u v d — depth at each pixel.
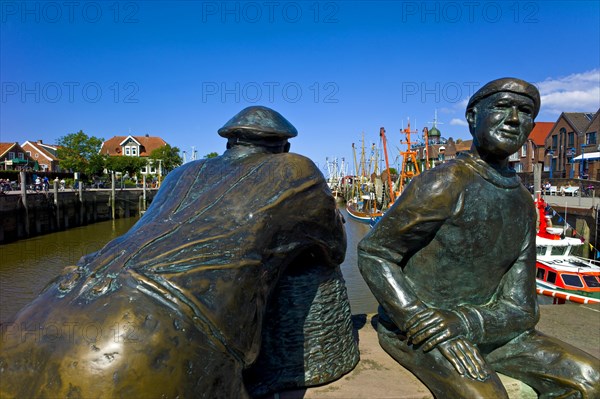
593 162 24.53
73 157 34.47
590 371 2.01
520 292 2.29
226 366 1.48
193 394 1.35
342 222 2.23
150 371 1.28
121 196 30.38
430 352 2.09
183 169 2.12
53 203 22.64
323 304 2.20
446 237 2.19
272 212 1.78
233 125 2.09
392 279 2.24
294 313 2.13
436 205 2.11
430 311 2.11
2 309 9.23
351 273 13.16
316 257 2.19
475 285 2.28
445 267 2.24
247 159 2.04
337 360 2.22
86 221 26.41
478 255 2.21
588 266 10.51
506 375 2.30
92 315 1.33
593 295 9.56
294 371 2.12
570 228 13.95
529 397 2.23
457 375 1.95
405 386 2.16
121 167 37.28
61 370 1.23
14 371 1.26
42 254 15.54
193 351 1.38
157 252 1.54
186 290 1.45
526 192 2.31
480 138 2.11
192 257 1.54
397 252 2.27
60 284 1.50
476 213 2.15
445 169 2.15
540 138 31.69
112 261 1.52
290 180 1.88
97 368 1.24
